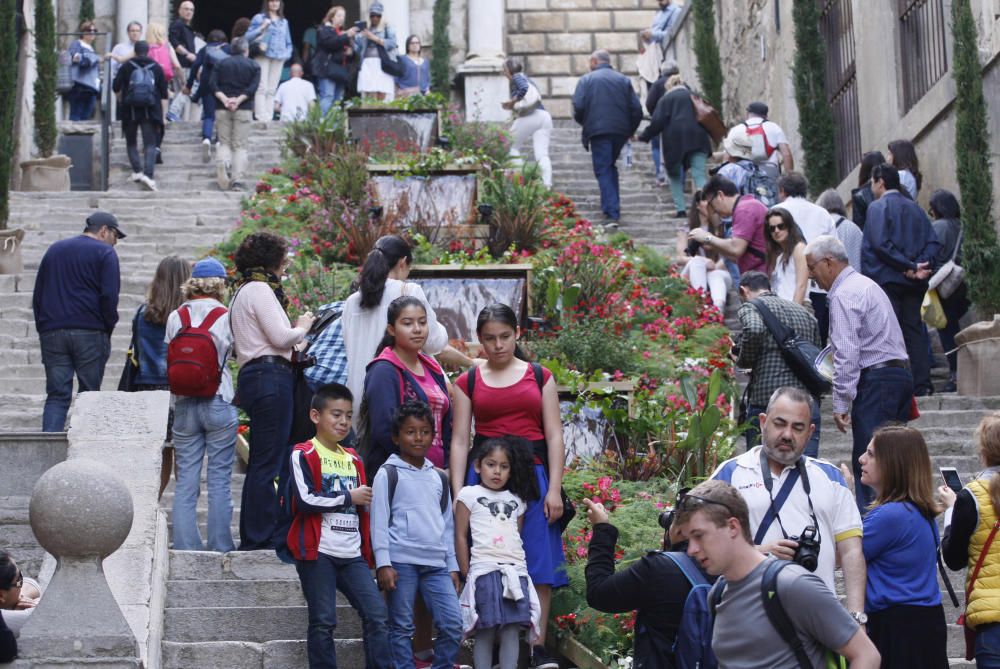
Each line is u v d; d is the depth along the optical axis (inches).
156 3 1117.1
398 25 1114.7
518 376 330.3
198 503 423.5
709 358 510.3
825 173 717.9
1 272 620.4
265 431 349.1
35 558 355.6
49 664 271.6
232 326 351.6
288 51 943.7
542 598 320.8
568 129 941.2
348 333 346.0
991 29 530.6
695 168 747.4
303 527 299.1
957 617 350.3
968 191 518.9
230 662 315.9
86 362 431.5
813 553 238.4
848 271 369.4
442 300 545.0
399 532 303.6
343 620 337.4
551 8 1190.9
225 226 711.7
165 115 966.4
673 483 399.2
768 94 826.2
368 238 643.5
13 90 693.3
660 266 661.9
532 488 319.0
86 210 724.0
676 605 241.0
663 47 1045.8
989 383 486.0
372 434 318.3
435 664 299.7
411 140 791.7
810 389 372.5
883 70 652.1
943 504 283.3
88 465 286.0
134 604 314.8
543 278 573.6
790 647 208.8
